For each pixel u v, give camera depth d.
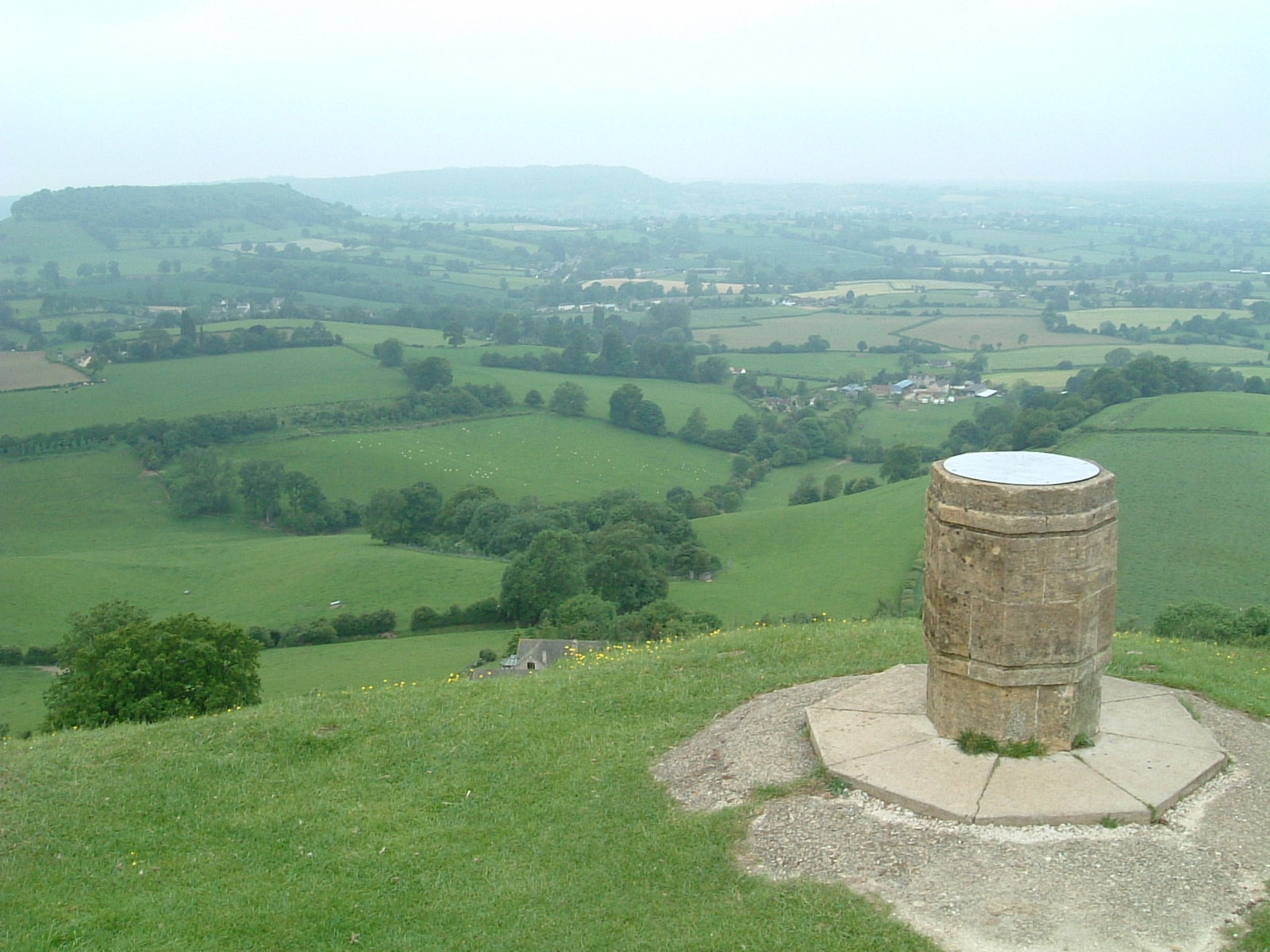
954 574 11.80
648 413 128.62
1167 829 10.46
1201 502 68.31
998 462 12.45
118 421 120.38
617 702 15.32
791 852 10.62
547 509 92.50
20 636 65.88
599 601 56.62
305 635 62.81
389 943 9.80
